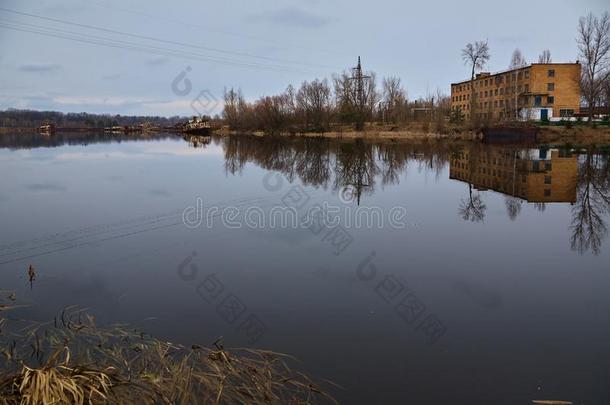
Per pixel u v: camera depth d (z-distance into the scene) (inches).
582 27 2453.2
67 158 1451.8
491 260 450.3
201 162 1339.8
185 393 219.0
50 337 281.4
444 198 790.5
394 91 3255.4
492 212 676.1
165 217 623.2
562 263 443.2
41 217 619.8
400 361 263.7
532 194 839.1
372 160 1440.7
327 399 226.4
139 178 997.8
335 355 269.0
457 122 2866.6
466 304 346.0
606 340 291.4
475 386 240.1
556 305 346.0
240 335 292.4
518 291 372.2
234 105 3417.8
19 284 378.6
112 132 4650.6
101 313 323.3
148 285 378.6
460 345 283.6
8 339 279.7
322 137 2871.6
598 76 2476.6
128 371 239.5
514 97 2925.7
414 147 2001.7
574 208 710.5
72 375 215.8
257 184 928.9
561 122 2417.6
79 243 494.3
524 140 2282.2
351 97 2972.4
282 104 3154.5
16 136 3245.6
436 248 489.4
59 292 362.0
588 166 1269.7
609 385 241.1
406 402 225.3
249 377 239.1
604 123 2413.9
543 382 244.1
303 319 316.8
